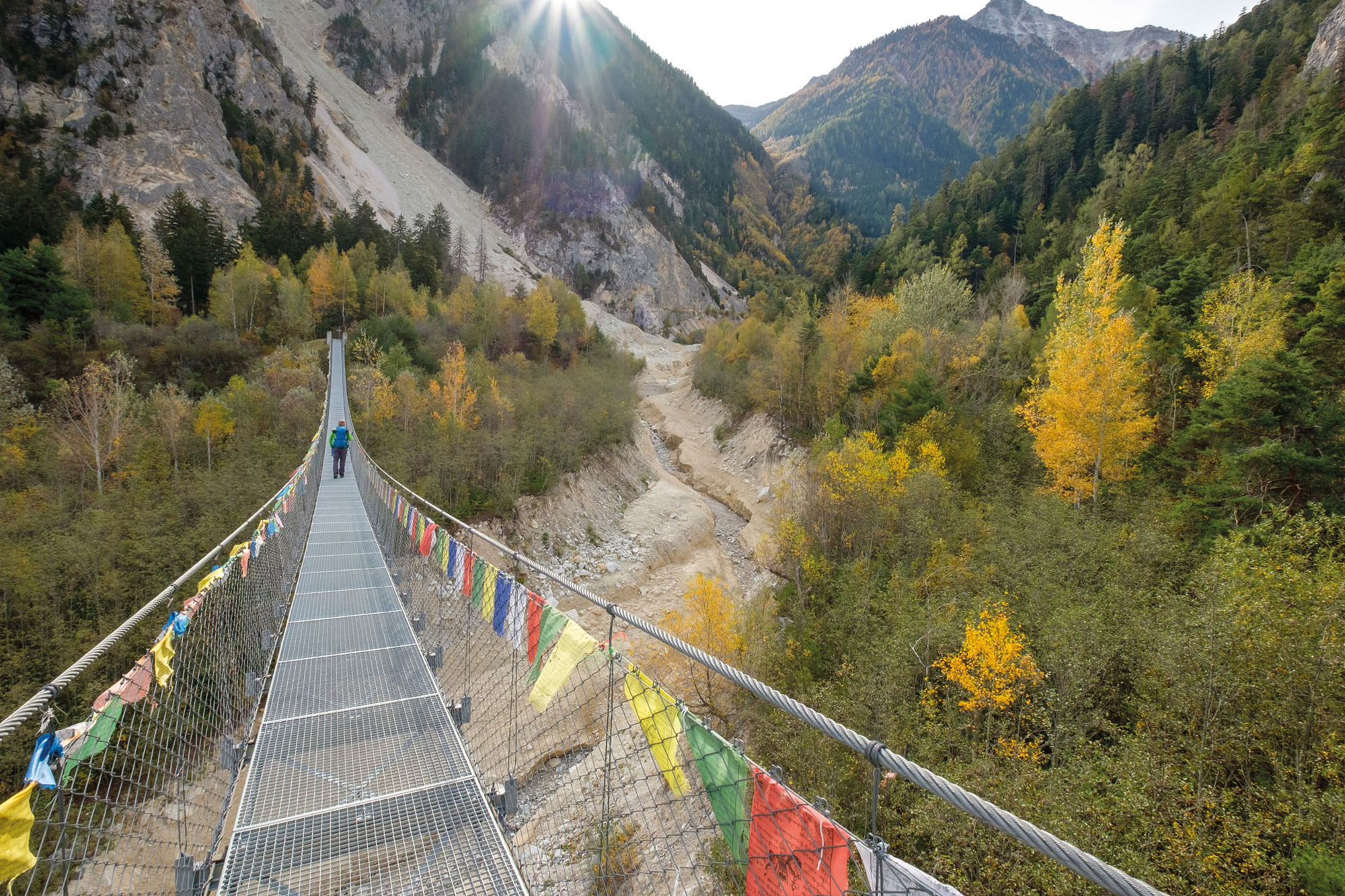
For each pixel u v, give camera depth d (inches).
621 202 4047.7
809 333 1232.2
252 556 223.6
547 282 2174.0
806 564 663.8
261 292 1400.1
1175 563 463.8
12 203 1362.0
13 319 975.6
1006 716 376.8
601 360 1897.1
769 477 1151.6
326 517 458.9
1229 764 300.8
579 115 4940.9
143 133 2069.4
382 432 881.5
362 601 283.9
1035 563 507.2
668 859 194.7
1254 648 303.1
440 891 123.7
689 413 1659.7
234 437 804.0
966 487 752.3
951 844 310.7
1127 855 263.1
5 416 727.1
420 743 174.2
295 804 146.8
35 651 465.1
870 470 675.4
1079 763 322.7
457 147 4210.1
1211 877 250.4
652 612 785.6
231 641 193.6
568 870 252.7
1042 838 44.8
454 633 274.7
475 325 1615.4
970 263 1921.8
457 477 840.3
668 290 3853.3
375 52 4392.2
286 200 2353.6
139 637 480.1
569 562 858.8
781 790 72.6
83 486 674.2
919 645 455.5
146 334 1139.3
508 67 4813.0
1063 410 593.6
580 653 122.6
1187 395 681.0
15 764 394.9
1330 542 372.5
